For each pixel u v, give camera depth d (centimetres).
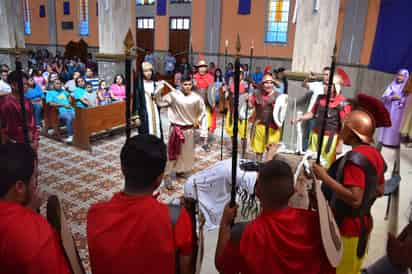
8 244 125
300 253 148
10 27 1138
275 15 1370
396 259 219
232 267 167
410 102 637
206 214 419
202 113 547
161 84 512
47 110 742
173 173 564
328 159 488
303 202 311
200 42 1588
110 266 138
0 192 141
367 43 1027
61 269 130
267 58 1422
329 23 558
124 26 970
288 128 594
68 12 2094
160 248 140
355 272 242
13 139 387
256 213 396
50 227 137
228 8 1470
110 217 143
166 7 1691
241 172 402
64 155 654
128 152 149
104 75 985
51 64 1416
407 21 771
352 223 228
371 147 227
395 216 420
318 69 576
